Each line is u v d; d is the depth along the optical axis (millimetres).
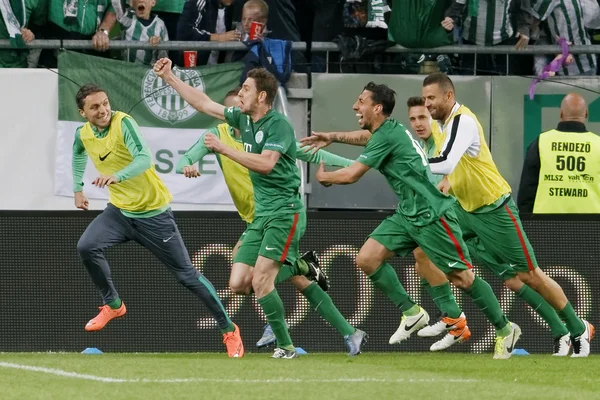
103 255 29578
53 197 35312
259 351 31250
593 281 31344
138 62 36781
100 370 24109
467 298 31672
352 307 31312
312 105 35500
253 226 27984
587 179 33344
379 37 36375
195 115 35500
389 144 27891
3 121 35250
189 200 35500
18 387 20578
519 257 29766
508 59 37188
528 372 25203
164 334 31172
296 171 27641
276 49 35500
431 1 35719
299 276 29281
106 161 29578
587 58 37406
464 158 29141
